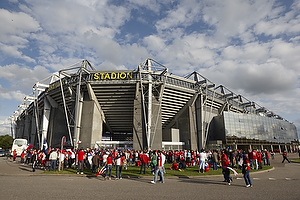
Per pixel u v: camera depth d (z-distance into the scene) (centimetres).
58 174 1606
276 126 7688
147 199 787
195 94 5203
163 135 5306
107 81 4434
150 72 4616
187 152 2459
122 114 5194
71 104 5225
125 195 858
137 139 4381
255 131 6644
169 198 808
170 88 4778
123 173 1667
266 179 1404
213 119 6334
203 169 1717
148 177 1520
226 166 1198
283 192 938
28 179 1339
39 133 5647
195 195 870
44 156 1977
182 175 1572
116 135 7288
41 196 816
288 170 2027
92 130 4506
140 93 4588
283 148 8150
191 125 5200
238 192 941
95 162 1667
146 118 4516
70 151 2106
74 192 907
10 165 2453
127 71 4575
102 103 4875
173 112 5453
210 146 5641
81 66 4397
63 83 4894
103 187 1055
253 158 1983
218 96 6200
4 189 953
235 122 6216
